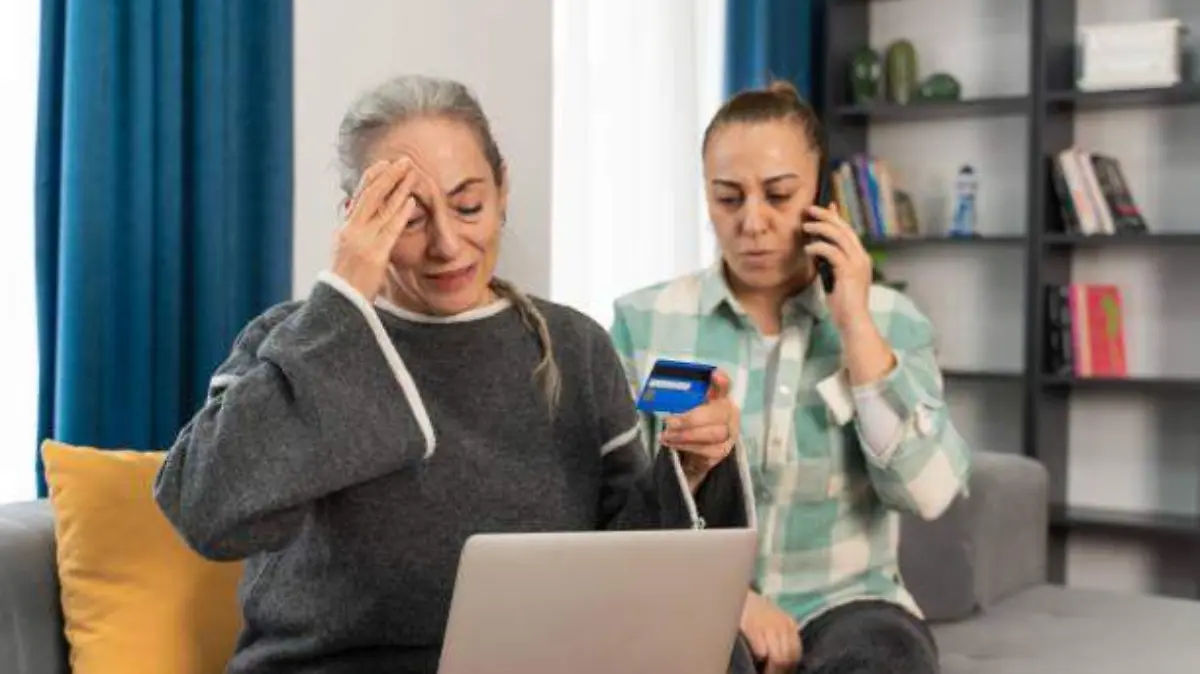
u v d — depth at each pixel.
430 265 1.56
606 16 3.85
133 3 2.42
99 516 1.94
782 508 2.09
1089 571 4.50
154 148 2.48
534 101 3.39
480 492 1.58
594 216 3.83
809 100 4.42
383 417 1.45
